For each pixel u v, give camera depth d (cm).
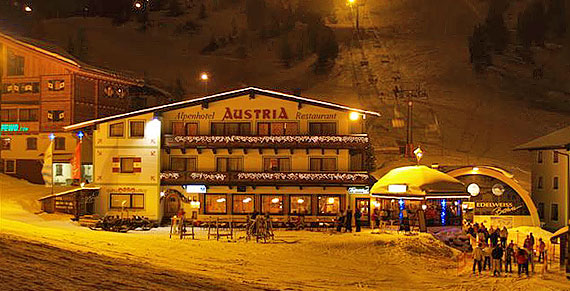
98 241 3053
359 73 13288
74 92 5959
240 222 4812
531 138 8994
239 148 4894
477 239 4000
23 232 2628
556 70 13550
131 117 4891
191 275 2158
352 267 2980
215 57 16562
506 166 7706
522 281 2809
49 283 1501
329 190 4825
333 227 4562
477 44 13588
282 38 18362
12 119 6103
